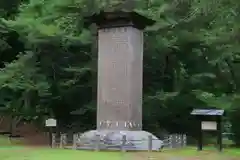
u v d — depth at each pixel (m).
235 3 30.22
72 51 34.34
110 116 23.66
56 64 33.66
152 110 34.09
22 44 35.94
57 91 33.59
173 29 34.28
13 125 37.97
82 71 32.84
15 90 31.97
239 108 30.39
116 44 24.09
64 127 35.19
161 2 33.97
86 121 35.41
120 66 23.86
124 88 23.59
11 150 22.84
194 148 26.77
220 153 23.09
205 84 35.00
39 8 32.19
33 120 36.41
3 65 37.19
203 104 33.66
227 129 36.56
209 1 32.88
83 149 22.72
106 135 22.34
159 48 34.12
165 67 35.53
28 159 18.12
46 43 31.97
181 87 34.53
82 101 35.12
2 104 34.66
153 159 18.39
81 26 33.09
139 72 24.55
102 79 24.25
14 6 37.94
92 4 31.05
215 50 33.28
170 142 25.75
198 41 33.50
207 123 24.94
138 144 21.84
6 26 33.12
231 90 34.41
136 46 24.36
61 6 32.03
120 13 23.97
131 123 23.38
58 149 23.11
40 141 31.77
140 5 31.66
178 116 35.66
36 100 33.69
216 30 31.97
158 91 34.50
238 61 32.66
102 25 24.61
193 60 35.34
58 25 32.06
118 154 19.97
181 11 35.69
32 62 32.03
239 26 29.92
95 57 33.19
